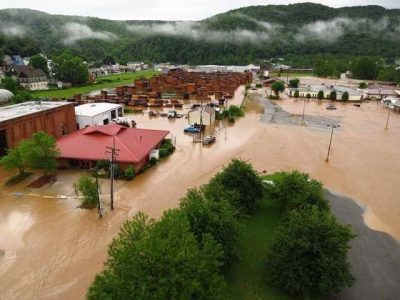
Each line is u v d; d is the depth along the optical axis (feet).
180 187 163.22
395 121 341.41
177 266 69.05
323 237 89.20
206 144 237.86
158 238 72.79
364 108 422.82
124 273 68.39
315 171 191.01
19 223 127.85
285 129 291.38
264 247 111.45
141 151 185.57
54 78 611.47
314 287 87.71
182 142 243.60
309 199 123.95
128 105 396.37
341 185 171.83
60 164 183.32
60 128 234.99
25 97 384.47
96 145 186.60
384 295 93.86
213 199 106.73
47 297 92.02
